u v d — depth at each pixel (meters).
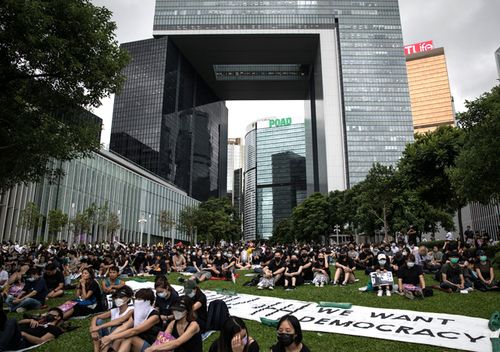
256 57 155.62
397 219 52.12
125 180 80.19
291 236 111.31
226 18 140.50
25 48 11.97
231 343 5.09
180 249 26.42
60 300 12.98
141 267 21.77
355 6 139.88
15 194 50.59
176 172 139.75
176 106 144.00
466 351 7.08
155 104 134.50
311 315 9.97
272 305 11.44
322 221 78.75
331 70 135.12
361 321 9.23
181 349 6.01
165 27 141.25
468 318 9.25
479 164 21.19
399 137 125.81
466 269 13.76
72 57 13.15
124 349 6.46
